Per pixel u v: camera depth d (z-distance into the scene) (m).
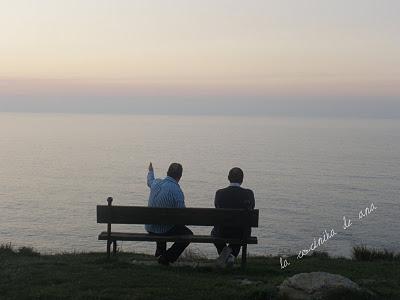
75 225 77.88
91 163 198.75
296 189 118.69
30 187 126.75
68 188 124.94
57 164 193.62
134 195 112.69
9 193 115.38
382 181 136.75
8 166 183.88
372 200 100.88
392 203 96.69
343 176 149.00
